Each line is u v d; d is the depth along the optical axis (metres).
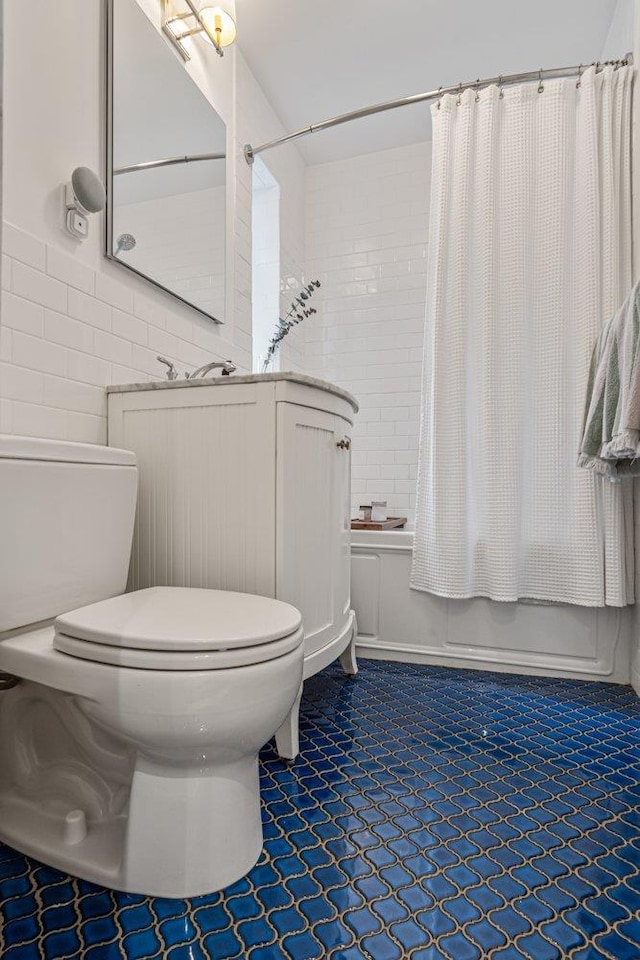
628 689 1.80
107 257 1.43
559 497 1.85
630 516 1.80
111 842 0.93
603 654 1.87
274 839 1.00
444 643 2.03
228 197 2.10
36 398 1.21
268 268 2.69
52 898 0.85
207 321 1.94
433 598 2.04
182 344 1.78
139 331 1.56
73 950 0.75
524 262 1.89
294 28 2.13
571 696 1.73
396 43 2.22
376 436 2.91
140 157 1.55
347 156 2.96
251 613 0.99
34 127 1.20
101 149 1.41
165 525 1.38
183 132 1.77
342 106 2.59
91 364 1.37
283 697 0.89
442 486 1.94
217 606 1.05
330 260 3.01
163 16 1.67
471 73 2.39
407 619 2.06
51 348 1.25
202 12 1.75
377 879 0.90
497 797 1.15
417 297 2.85
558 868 0.93
